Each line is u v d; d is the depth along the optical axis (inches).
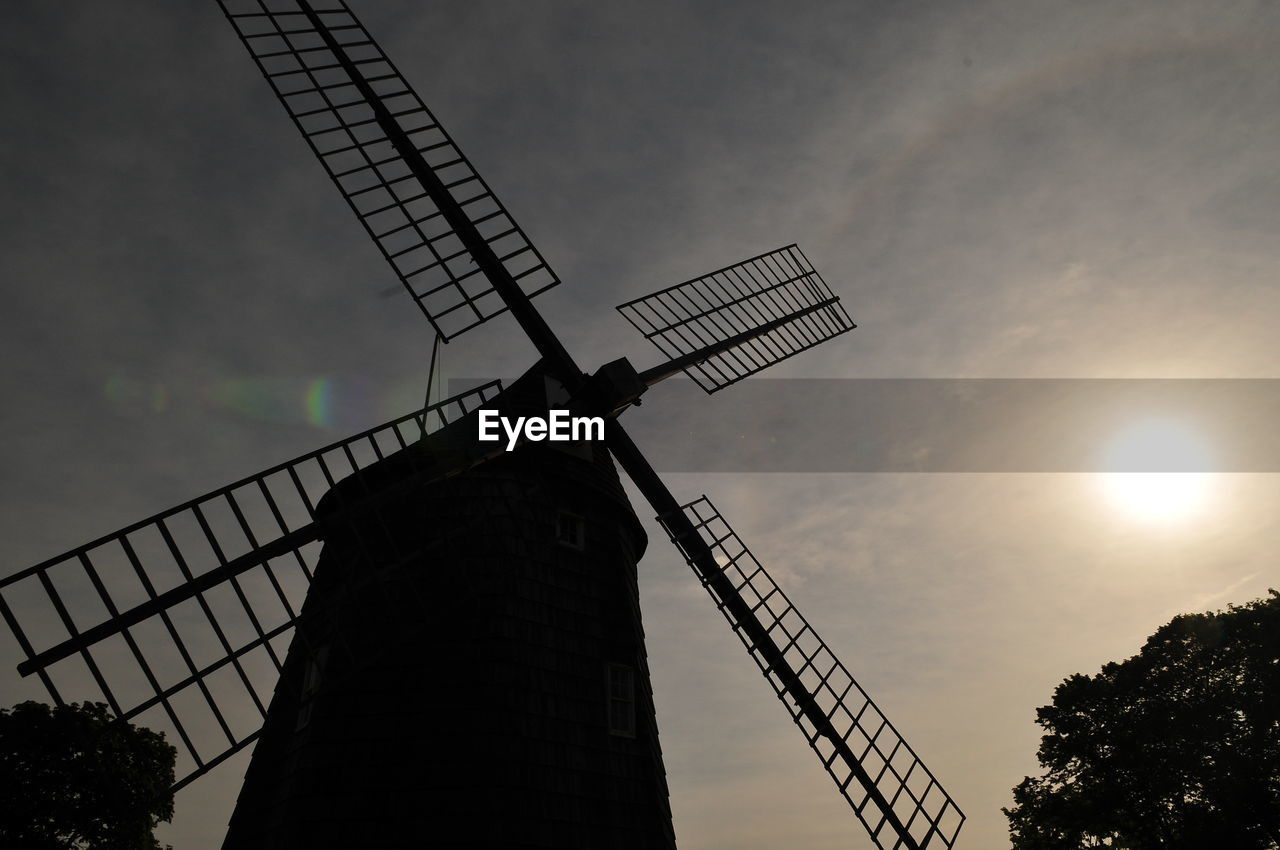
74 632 349.4
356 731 451.5
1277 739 1159.0
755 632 612.4
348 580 480.7
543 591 518.9
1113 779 1242.0
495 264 622.8
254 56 618.8
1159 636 1311.5
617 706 516.1
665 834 492.7
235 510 416.8
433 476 494.6
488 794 433.1
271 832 439.5
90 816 973.2
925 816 582.2
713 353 736.3
